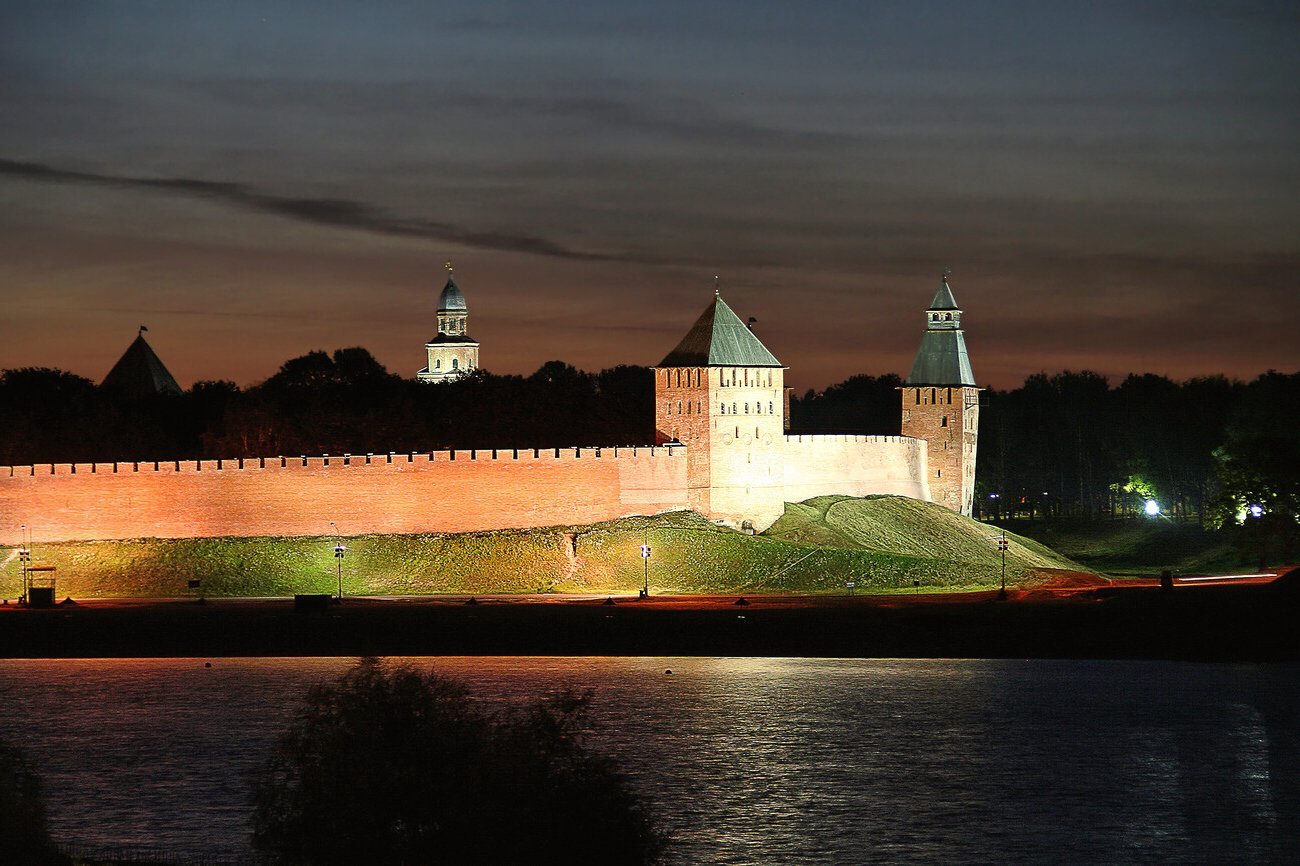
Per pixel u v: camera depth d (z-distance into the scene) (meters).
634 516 144.88
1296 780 74.31
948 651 105.06
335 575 136.00
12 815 56.47
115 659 104.38
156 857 63.19
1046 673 98.31
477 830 51.62
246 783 73.44
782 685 94.50
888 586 132.12
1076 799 71.56
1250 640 105.56
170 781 73.94
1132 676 97.00
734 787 73.31
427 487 141.75
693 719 85.44
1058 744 80.50
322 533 142.12
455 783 52.12
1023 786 73.62
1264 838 66.50
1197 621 109.69
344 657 104.31
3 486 144.25
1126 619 110.19
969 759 77.94
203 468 143.12
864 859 64.12
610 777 53.38
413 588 133.38
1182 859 64.06
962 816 69.31
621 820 52.72
